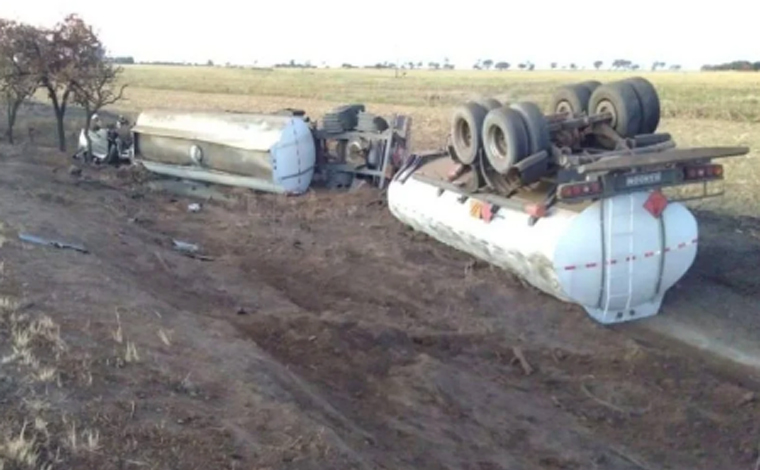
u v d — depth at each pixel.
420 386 8.06
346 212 16.05
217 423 5.66
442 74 103.69
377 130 17.69
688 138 29.55
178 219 15.84
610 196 9.89
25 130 30.88
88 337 6.93
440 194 12.83
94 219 13.80
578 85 12.13
